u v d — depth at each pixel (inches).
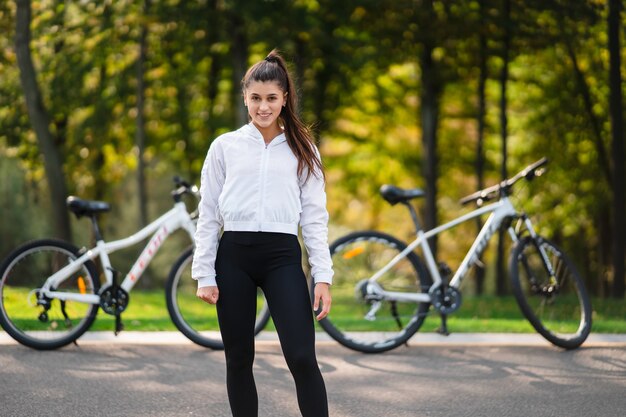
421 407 200.7
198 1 641.0
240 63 645.9
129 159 795.4
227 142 152.6
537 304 285.6
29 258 272.1
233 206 149.6
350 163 865.5
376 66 697.6
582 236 875.4
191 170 757.9
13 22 646.5
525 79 739.4
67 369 238.1
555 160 775.7
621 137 511.8
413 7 607.8
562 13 579.5
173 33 672.4
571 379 229.0
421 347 273.7
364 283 276.2
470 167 815.1
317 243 152.6
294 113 152.4
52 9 658.8
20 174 933.8
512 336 288.7
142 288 706.8
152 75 714.8
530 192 798.5
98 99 705.0
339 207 930.1
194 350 266.7
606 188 750.5
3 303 267.3
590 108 699.4
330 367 245.1
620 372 237.5
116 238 1090.7
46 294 268.7
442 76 669.3
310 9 647.1
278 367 240.2
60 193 611.5
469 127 807.1
